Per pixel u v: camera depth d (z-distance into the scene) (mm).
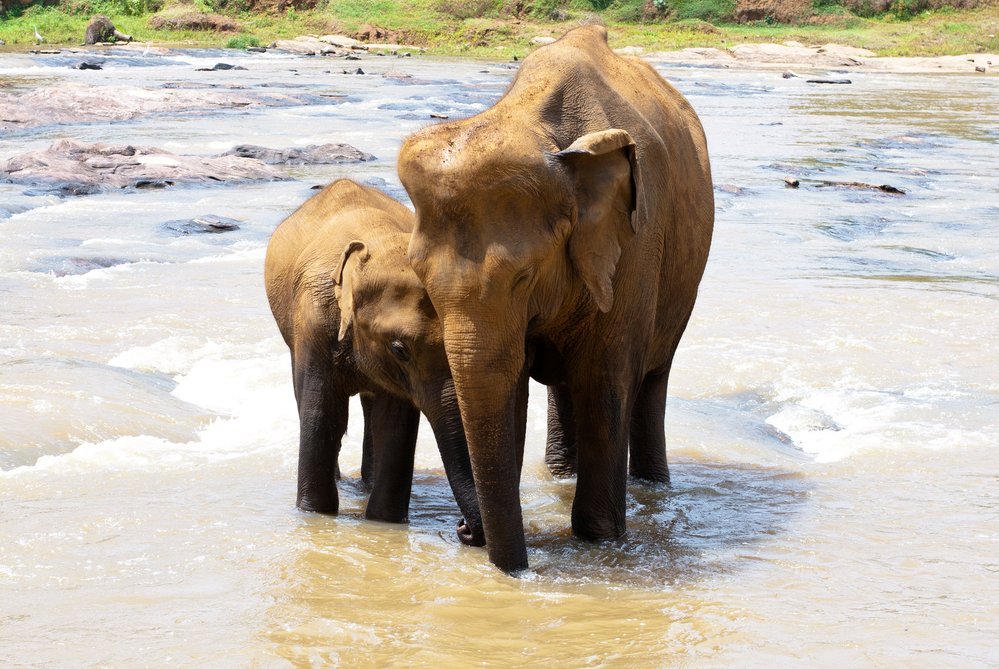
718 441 9625
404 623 5848
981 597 6367
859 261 17891
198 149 29688
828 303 14711
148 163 25344
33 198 21828
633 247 6617
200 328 12797
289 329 8148
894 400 10859
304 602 6133
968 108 47969
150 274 15812
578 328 6570
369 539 7199
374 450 7723
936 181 27656
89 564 6664
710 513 7949
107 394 10023
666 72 66625
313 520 7551
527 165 5629
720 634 5754
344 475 8938
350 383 7508
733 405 10859
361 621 5871
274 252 8539
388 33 83875
